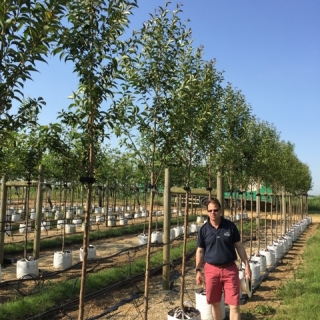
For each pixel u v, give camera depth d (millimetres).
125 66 4605
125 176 18938
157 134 4871
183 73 5414
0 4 2391
